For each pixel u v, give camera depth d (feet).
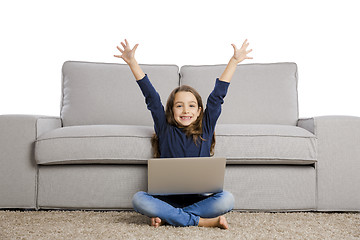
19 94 11.68
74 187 7.52
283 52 11.70
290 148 7.44
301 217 7.04
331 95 11.57
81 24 11.78
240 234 5.73
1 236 5.57
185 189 6.09
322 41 11.65
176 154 6.72
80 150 7.36
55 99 11.69
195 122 6.82
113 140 7.36
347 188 7.61
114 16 11.84
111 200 7.49
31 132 7.68
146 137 7.41
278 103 9.37
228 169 7.57
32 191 7.57
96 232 5.79
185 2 11.90
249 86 9.50
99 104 9.34
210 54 11.77
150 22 11.85
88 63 9.83
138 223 6.45
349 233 5.97
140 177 7.50
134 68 6.75
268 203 7.49
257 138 7.42
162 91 9.52
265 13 11.79
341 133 7.66
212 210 6.23
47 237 5.53
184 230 5.87
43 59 11.73
